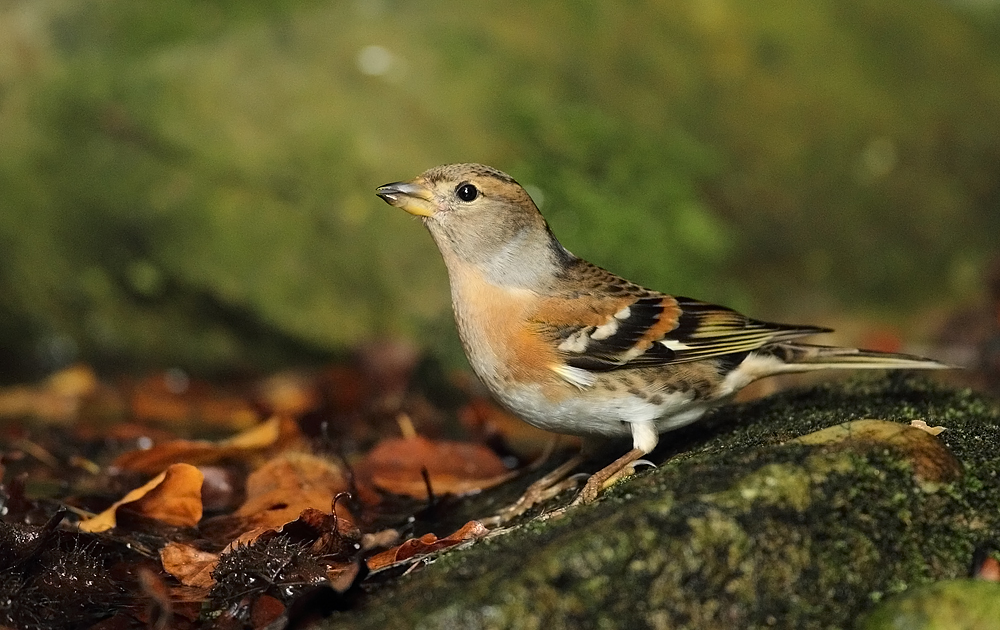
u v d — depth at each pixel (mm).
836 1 17016
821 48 16359
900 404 7094
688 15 15820
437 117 13688
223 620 5652
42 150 13250
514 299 7305
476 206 7344
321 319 12844
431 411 11055
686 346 7164
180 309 13078
